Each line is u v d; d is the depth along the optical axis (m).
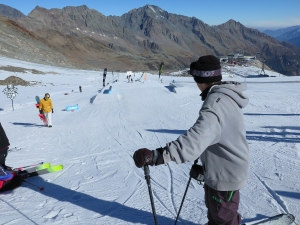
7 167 5.33
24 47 87.19
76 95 27.55
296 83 33.81
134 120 13.56
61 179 5.59
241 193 4.87
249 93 22.56
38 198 4.65
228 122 2.31
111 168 6.38
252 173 5.86
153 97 20.80
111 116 14.88
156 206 4.35
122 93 21.70
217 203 2.55
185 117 14.02
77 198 4.66
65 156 7.51
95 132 11.08
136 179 5.59
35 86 37.34
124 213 4.12
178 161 2.22
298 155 7.12
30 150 8.22
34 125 12.98
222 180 2.45
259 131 10.09
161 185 5.25
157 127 11.76
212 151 2.43
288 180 5.44
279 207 4.34
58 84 41.62
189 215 4.03
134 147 8.65
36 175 5.77
